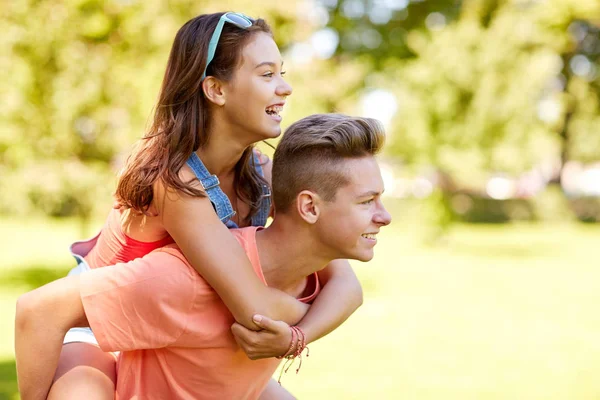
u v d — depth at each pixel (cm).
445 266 1471
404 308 1008
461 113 1638
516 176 1684
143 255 200
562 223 2627
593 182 3991
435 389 619
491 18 1730
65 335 184
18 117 927
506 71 1617
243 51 184
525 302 1072
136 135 930
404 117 1653
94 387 186
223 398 189
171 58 190
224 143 191
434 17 1838
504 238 2067
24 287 1070
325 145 174
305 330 183
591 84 2708
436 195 1905
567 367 708
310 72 1120
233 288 173
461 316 959
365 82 1795
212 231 176
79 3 901
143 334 175
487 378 660
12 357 667
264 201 218
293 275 186
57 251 1512
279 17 1013
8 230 1916
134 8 917
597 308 1030
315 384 628
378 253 1684
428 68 1628
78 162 997
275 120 188
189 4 945
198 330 177
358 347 777
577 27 2606
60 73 923
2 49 905
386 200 2284
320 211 176
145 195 182
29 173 989
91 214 1079
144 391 187
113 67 930
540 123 1648
